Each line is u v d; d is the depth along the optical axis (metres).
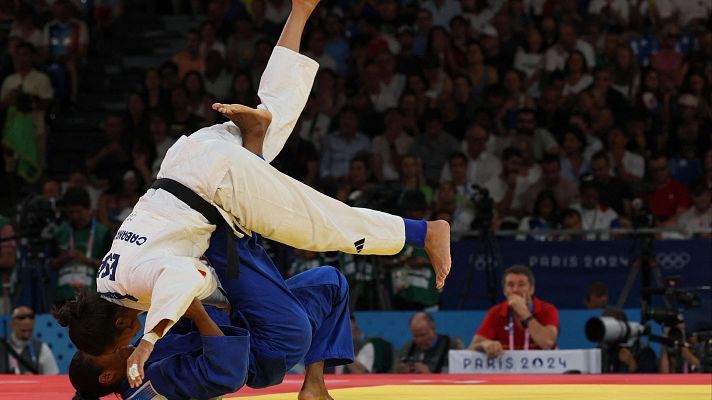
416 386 13.47
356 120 31.05
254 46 34.28
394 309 24.28
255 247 9.90
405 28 33.97
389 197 23.81
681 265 24.84
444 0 34.97
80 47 36.16
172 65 33.22
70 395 12.05
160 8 38.84
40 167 33.38
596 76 32.84
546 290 24.97
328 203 9.77
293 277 10.50
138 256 9.08
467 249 24.77
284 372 9.79
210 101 32.41
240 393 12.48
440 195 28.03
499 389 12.83
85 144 34.75
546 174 29.58
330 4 35.62
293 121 10.55
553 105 32.09
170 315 8.62
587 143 31.17
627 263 24.92
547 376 16.25
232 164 9.43
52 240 24.67
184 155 9.52
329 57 33.78
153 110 32.28
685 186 29.39
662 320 19.89
